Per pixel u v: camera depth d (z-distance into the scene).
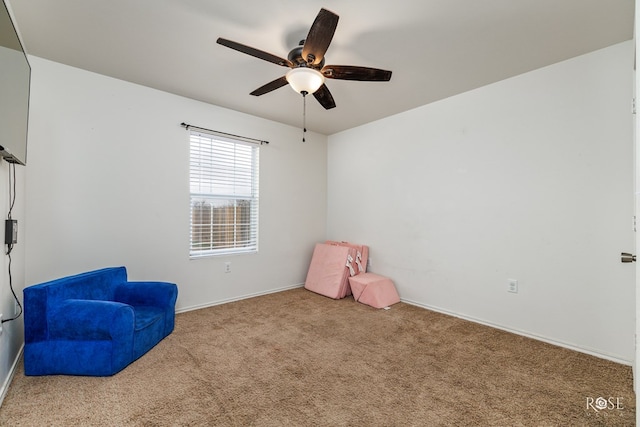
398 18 1.90
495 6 1.80
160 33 2.11
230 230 3.67
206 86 2.96
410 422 1.55
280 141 4.11
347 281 3.83
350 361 2.18
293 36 2.12
